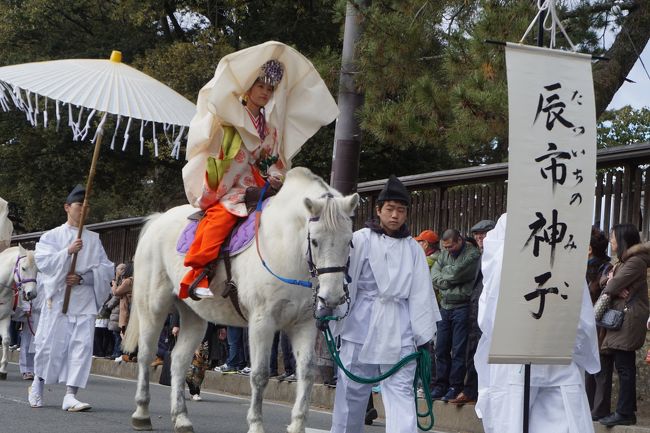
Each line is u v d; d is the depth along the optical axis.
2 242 16.47
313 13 23.95
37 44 26.95
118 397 11.73
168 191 27.47
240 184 7.85
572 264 5.59
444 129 11.55
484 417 6.04
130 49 25.81
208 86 7.79
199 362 11.88
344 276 6.36
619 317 8.73
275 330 7.23
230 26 24.92
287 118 8.18
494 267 6.01
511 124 5.49
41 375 9.66
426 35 12.09
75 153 26.30
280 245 7.07
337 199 6.46
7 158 27.27
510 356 5.53
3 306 14.31
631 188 10.90
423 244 11.44
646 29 13.30
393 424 6.23
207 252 7.52
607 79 13.11
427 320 6.42
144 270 8.66
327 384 12.09
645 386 10.70
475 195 12.75
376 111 12.14
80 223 9.49
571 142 5.59
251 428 7.16
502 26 10.66
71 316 9.68
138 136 24.84
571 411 5.81
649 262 8.93
